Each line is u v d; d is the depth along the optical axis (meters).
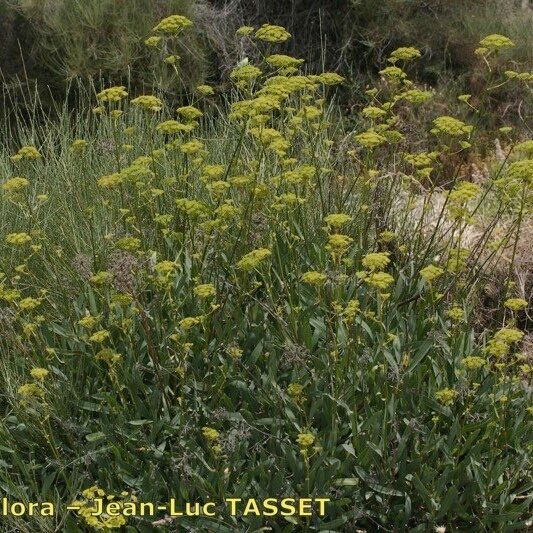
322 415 3.09
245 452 2.96
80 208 4.35
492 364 3.21
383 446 2.92
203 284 3.15
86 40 6.72
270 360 3.11
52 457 3.14
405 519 2.89
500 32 7.26
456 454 3.02
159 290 3.35
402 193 4.73
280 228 3.61
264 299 3.54
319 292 3.17
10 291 3.21
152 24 6.72
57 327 3.35
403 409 3.09
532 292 4.33
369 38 7.29
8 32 6.96
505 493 2.95
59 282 3.69
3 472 3.09
